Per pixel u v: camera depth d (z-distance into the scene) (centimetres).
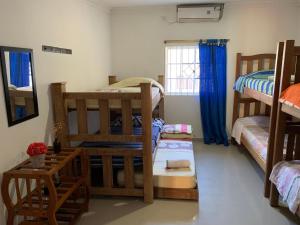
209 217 236
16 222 202
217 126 445
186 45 439
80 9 325
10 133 197
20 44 208
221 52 424
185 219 234
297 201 194
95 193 270
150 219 234
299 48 222
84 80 340
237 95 434
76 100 255
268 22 414
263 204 257
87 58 349
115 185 275
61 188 212
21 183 209
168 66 457
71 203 246
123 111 250
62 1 277
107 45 435
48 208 181
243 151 412
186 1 392
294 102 197
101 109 252
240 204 258
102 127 255
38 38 233
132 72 458
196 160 375
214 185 299
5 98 189
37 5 230
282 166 233
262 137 328
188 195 262
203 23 427
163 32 439
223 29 425
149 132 248
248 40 423
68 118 271
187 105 459
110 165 264
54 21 261
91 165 270
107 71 438
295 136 249
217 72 430
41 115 238
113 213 244
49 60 252
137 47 449
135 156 258
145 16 438
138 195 265
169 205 257
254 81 329
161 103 441
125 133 254
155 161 295
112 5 410
